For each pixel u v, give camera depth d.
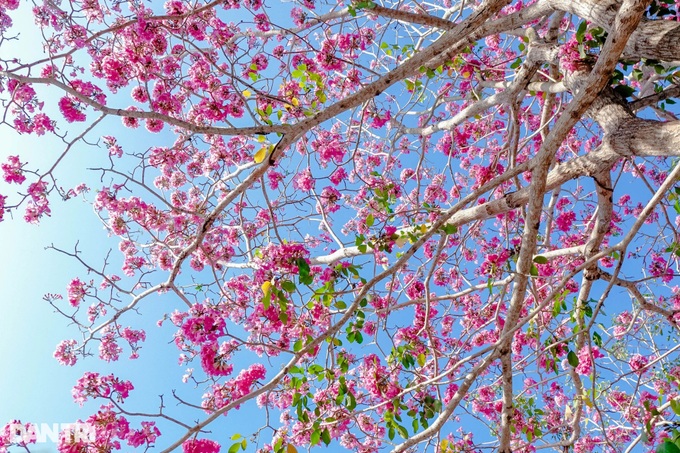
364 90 3.06
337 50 5.00
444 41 3.03
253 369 3.61
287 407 4.95
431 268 3.93
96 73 4.15
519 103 4.79
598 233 3.92
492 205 3.78
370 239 4.00
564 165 3.36
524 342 5.36
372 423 4.81
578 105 2.66
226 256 5.10
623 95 3.31
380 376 3.95
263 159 3.51
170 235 4.89
